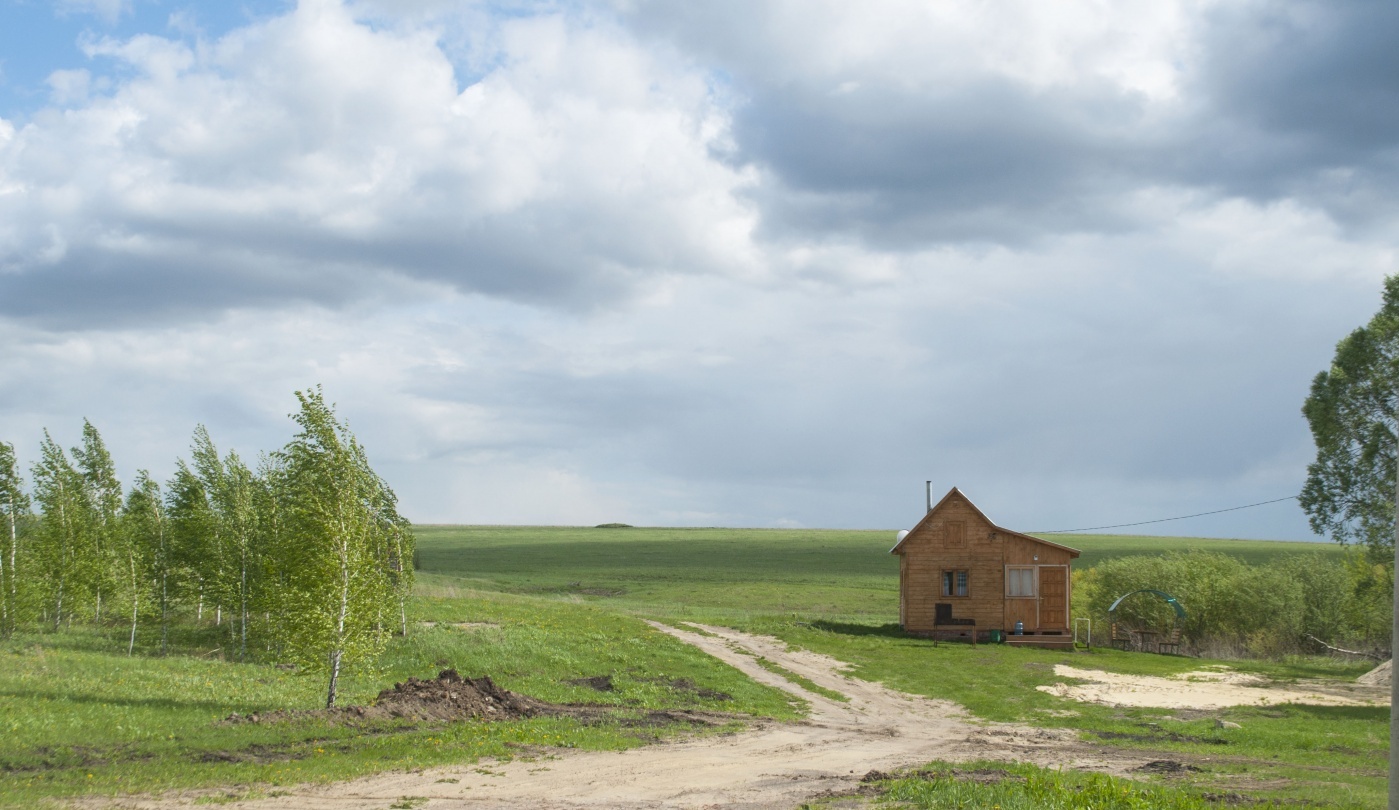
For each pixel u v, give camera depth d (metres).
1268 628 64.44
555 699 33.44
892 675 44.44
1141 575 66.25
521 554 137.12
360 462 33.44
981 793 15.77
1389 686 46.16
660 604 78.00
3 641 40.06
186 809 15.18
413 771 19.22
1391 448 47.03
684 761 22.05
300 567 29.05
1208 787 18.66
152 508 46.72
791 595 89.81
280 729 23.14
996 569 59.75
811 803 16.20
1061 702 38.91
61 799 15.36
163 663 36.91
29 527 46.59
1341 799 17.02
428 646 40.09
